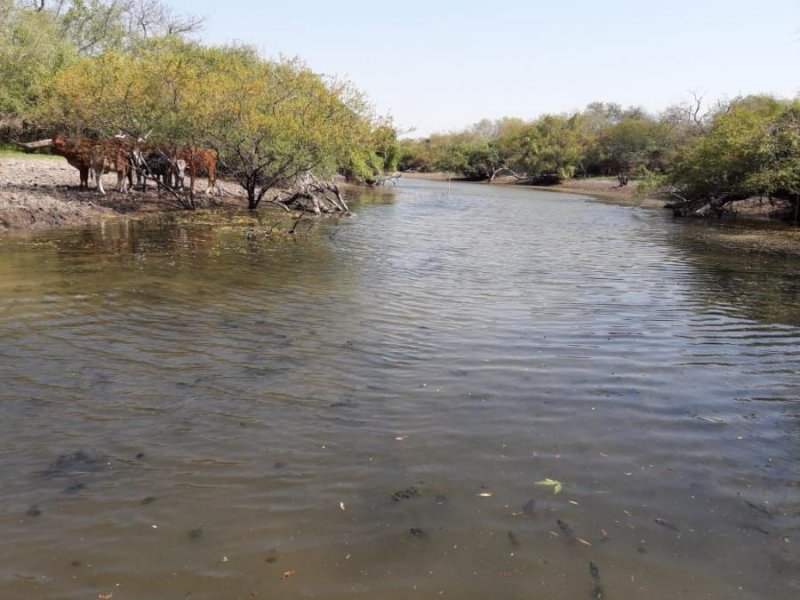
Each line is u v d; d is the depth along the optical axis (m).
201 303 8.26
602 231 20.53
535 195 45.69
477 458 4.32
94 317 7.38
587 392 5.59
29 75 27.81
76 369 5.74
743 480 4.16
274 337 6.90
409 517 3.61
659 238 18.77
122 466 4.10
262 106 18.58
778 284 11.33
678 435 4.80
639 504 3.83
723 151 25.67
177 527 3.46
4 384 5.33
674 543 3.45
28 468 4.04
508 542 3.41
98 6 39.31
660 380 5.97
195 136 18.02
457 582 3.08
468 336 7.21
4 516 3.52
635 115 75.38
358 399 5.27
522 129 75.50
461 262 12.77
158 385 5.44
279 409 5.02
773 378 6.14
